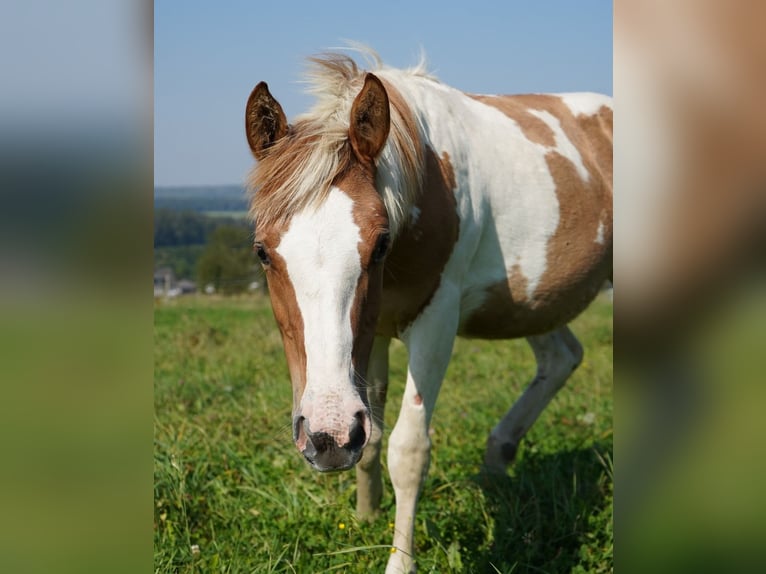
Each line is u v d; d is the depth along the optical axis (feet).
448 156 9.55
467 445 13.29
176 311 31.04
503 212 10.44
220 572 8.95
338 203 7.29
